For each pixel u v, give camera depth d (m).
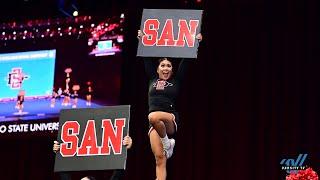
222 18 8.83
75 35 9.11
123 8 9.08
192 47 5.50
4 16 9.45
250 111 8.38
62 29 9.19
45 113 8.88
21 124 8.92
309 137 8.07
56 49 9.12
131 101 8.87
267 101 8.35
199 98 8.66
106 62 8.88
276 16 8.65
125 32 8.98
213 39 8.78
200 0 8.93
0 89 9.14
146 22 5.62
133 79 8.92
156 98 5.54
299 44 8.45
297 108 8.22
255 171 8.15
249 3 8.79
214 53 8.73
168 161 8.56
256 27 8.67
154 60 7.29
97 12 9.12
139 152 8.67
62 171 5.17
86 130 5.26
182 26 5.57
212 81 8.65
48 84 8.98
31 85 9.05
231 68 8.62
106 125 5.25
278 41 8.55
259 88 8.44
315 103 8.17
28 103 8.98
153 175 8.55
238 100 8.47
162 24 5.60
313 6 8.52
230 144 8.34
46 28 9.26
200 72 8.73
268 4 8.72
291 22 8.56
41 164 8.98
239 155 8.26
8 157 9.13
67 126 5.30
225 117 8.46
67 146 5.24
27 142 9.11
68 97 8.85
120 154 5.12
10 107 9.03
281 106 8.29
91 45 9.00
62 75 8.98
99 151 5.17
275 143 8.17
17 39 9.30
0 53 9.30
